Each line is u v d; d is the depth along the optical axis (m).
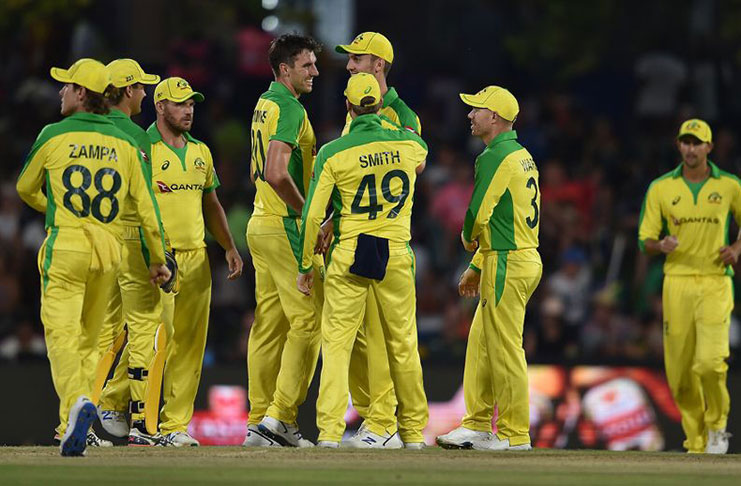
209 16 62.75
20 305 54.50
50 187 27.03
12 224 56.50
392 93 32.41
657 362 44.62
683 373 38.66
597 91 69.12
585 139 64.62
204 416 43.53
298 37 32.09
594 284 56.50
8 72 62.50
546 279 56.72
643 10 69.75
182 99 31.56
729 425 44.53
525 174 30.81
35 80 62.19
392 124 30.80
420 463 26.05
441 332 54.88
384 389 31.39
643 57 69.75
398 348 30.88
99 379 31.62
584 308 54.66
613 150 63.19
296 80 32.06
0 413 43.88
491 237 30.92
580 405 44.59
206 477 23.14
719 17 68.75
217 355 49.50
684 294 38.16
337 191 30.28
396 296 30.66
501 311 30.83
